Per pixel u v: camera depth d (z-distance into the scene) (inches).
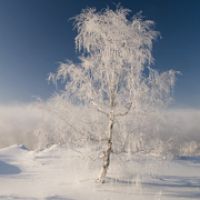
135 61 799.1
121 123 809.5
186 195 764.6
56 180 902.4
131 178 840.9
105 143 831.1
